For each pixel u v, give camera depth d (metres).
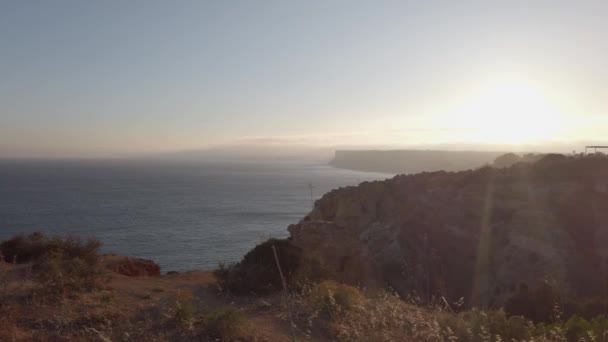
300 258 15.02
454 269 36.84
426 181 48.41
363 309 10.24
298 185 185.62
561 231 36.16
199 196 140.12
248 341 8.47
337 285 12.53
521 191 41.22
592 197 38.38
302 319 10.01
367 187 48.53
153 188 171.00
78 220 83.62
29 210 97.81
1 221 80.31
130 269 18.08
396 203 46.75
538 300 17.03
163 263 50.19
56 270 11.94
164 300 11.02
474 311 10.95
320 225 24.94
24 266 13.99
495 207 40.44
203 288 13.81
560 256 34.19
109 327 8.66
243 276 13.78
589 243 35.66
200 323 9.27
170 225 79.81
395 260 36.88
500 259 36.16
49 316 9.20
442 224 40.56
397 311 10.43
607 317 12.51
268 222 85.50
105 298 10.60
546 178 42.69
